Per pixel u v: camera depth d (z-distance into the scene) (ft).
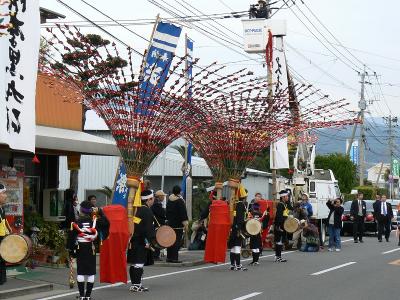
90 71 41.16
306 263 61.77
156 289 43.62
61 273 50.44
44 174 61.36
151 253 44.88
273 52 76.95
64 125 60.08
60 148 54.19
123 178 59.52
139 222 42.73
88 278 38.42
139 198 43.29
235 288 44.06
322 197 91.76
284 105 53.62
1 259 41.81
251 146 56.29
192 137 56.34
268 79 73.10
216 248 55.93
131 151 42.75
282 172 117.91
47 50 57.88
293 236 76.84
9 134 40.37
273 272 53.98
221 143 56.18
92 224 38.24
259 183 131.64
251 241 59.98
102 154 59.21
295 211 78.89
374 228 108.37
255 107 53.52
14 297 40.22
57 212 59.16
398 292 42.98
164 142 43.52
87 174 112.88
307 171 94.58
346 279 49.47
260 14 85.20
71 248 38.14
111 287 44.91
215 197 62.34
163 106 42.50
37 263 53.52
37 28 42.63
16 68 41.04
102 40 55.83
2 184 45.57
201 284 46.19
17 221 50.37
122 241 41.47
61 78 42.27
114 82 41.63
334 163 178.40
